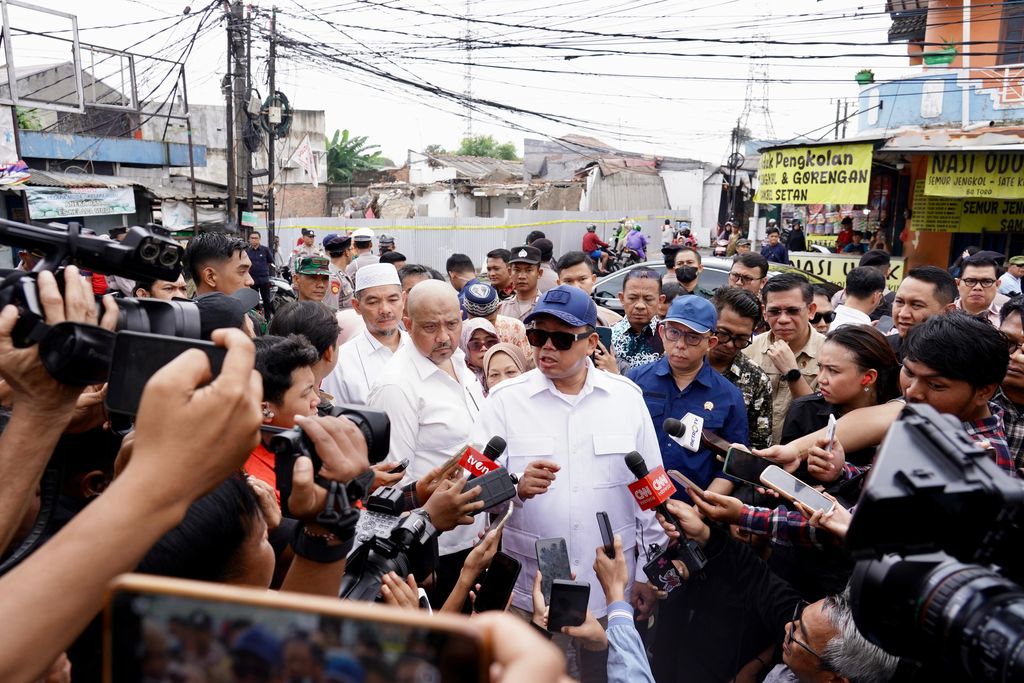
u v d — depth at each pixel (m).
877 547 1.11
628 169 33.19
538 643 0.60
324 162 30.25
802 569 2.56
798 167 13.48
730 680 2.64
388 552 1.83
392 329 4.00
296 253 16.36
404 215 28.78
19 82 14.16
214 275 4.09
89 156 14.09
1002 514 1.10
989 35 13.66
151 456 0.81
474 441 3.00
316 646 0.51
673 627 2.82
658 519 2.65
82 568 0.77
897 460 1.10
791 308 4.35
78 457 1.73
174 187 16.78
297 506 1.23
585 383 2.99
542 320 2.86
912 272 4.36
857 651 1.70
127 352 1.00
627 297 5.12
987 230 13.49
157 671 0.53
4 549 1.03
